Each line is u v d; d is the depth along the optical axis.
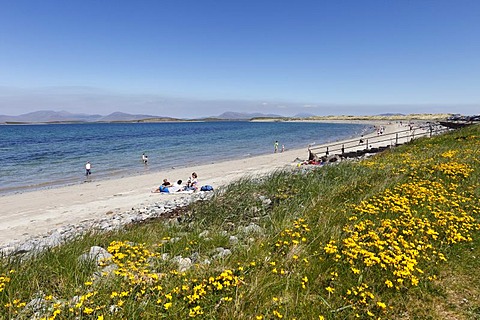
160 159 42.75
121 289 4.35
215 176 28.45
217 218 9.07
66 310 3.87
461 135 21.81
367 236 5.82
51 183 27.05
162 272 5.10
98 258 5.80
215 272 4.85
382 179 10.59
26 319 3.79
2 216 16.95
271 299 4.23
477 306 4.14
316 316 3.96
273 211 8.73
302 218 7.46
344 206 8.05
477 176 10.16
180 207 14.16
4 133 112.12
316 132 111.50
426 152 17.42
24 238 13.19
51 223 15.58
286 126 179.50
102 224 13.74
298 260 5.16
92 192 22.97
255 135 96.00
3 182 27.53
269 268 5.04
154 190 23.38
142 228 8.84
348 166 14.58
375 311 4.08
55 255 5.87
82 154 46.88
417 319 3.96
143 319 3.79
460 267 5.08
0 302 4.08
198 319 3.82
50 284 4.82
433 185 9.21
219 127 173.50
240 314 3.88
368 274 4.68
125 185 25.42
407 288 4.49
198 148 57.03
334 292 4.43
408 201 7.79
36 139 78.19
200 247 6.46
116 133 109.06
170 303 3.85
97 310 3.88
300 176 12.76
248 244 6.18
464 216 6.75
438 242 5.84
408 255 5.11
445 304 4.22
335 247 5.27
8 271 5.14
